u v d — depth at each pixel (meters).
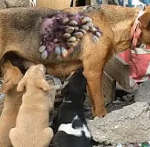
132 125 2.20
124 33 2.25
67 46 2.21
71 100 2.17
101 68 2.26
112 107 2.46
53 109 2.33
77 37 2.20
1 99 2.42
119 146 2.18
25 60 2.29
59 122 2.13
